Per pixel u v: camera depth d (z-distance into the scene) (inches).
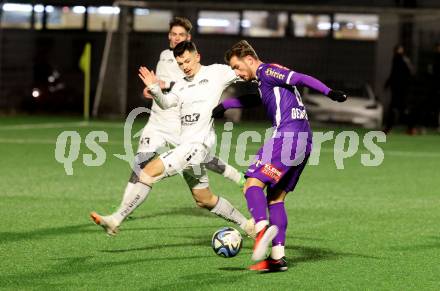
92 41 2723.9
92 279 603.5
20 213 887.7
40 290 569.6
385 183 1195.9
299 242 762.2
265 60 2556.6
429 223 870.4
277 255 636.1
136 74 2551.7
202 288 581.0
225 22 2699.3
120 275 617.0
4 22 2728.8
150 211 918.4
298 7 2292.1
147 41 2556.6
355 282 607.5
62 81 2699.3
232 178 840.3
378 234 805.2
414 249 732.7
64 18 2839.6
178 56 716.7
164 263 660.1
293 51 2546.8
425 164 1459.2
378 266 662.5
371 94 2357.3
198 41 2551.7
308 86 615.5
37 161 1373.0
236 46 645.9
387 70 2532.0
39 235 768.3
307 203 999.0
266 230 597.6
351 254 708.0
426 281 613.9
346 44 2536.9
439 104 2342.5
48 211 904.3
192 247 725.3
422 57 2485.2
